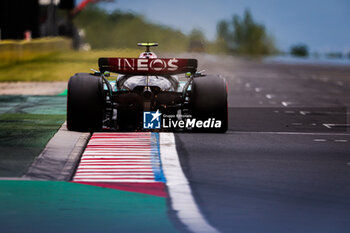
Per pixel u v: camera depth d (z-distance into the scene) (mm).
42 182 25922
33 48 152625
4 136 35844
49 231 19812
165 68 35812
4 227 20156
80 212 21797
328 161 30547
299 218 21375
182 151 32344
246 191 24719
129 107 36594
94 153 31609
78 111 36562
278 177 27047
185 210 22156
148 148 32906
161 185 25625
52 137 35344
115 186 25453
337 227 20484
